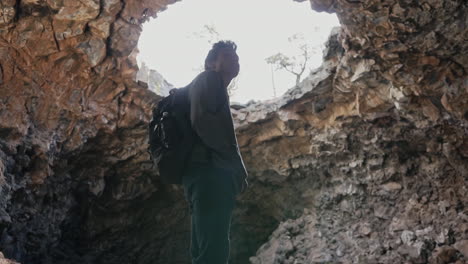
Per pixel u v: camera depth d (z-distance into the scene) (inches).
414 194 433.4
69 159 410.3
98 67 348.5
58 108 362.9
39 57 320.5
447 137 390.3
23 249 365.1
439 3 275.4
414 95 365.4
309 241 484.4
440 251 390.0
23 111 339.6
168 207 511.5
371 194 461.1
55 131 372.8
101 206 470.6
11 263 89.7
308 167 491.5
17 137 340.2
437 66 325.1
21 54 313.0
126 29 327.0
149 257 523.2
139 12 323.0
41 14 294.7
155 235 522.0
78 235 463.8
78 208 452.4
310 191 506.9
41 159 364.2
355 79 375.9
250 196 531.2
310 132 459.8
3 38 298.0
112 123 406.3
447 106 340.5
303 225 502.3
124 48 341.4
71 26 307.9
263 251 507.5
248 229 550.9
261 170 506.0
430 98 360.5
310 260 466.0
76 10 296.5
